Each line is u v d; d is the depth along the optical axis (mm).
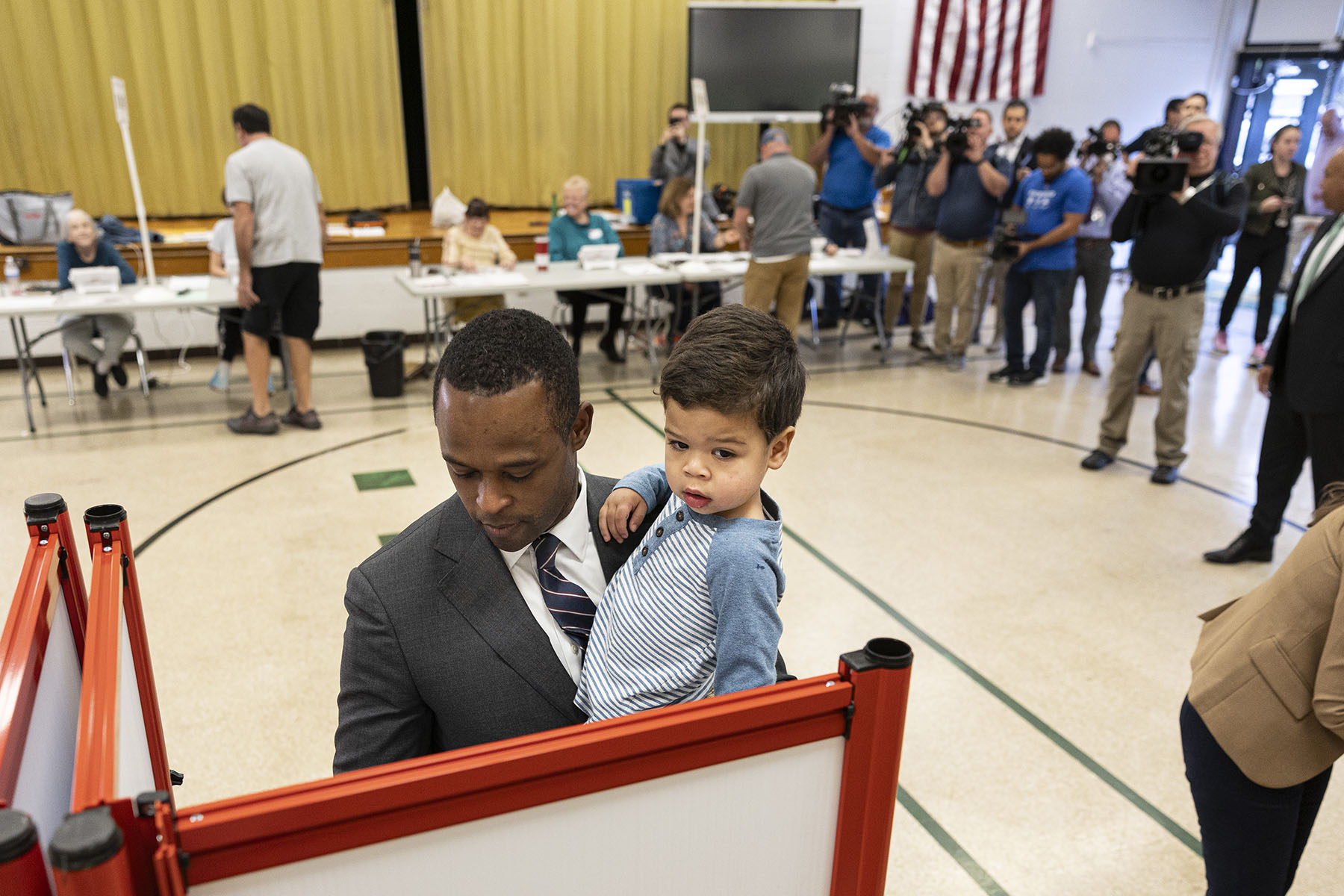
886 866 830
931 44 8164
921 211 6344
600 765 670
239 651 2770
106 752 602
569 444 867
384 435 4672
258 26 6762
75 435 4633
